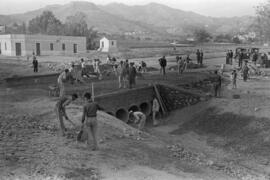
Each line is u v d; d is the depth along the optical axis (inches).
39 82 1098.7
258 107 836.6
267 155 638.5
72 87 953.5
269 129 718.5
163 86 1045.2
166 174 388.8
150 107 1011.3
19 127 506.9
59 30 4062.5
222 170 488.4
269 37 2573.8
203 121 845.8
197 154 569.0
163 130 847.1
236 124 781.9
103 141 482.6
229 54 1750.7
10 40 2428.6
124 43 3846.0
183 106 1001.5
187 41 5078.7
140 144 506.9
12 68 1493.6
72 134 488.1
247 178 474.0
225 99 947.3
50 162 370.6
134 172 376.8
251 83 1219.2
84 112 431.5
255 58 1710.1
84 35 4079.7
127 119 922.7
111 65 1432.1
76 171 355.6
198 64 1691.7
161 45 3934.5
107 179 345.1
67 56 2445.9
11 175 325.4
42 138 459.5
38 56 2417.6
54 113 606.2
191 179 389.7
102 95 840.3
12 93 835.4
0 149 396.2
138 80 1171.9
